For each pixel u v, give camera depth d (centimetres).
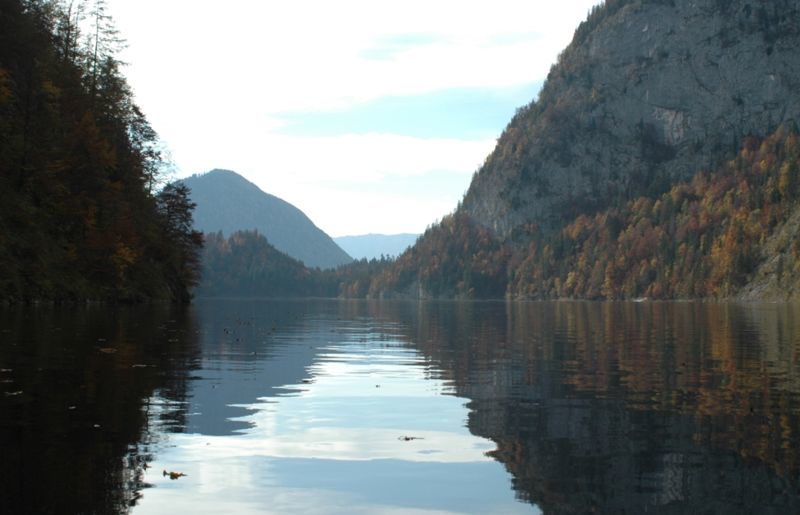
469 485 1091
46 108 7756
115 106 9856
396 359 2970
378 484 1095
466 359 2970
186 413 1605
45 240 7094
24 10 7988
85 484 1054
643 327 5719
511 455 1268
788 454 1269
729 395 1922
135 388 1925
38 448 1247
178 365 2528
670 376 2342
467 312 11062
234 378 2233
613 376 2353
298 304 18438
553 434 1442
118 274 8038
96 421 1477
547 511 976
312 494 1041
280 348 3478
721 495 1040
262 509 973
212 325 5306
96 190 8181
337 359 2958
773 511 973
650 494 1044
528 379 2289
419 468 1185
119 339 3434
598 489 1071
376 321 7244
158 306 8656
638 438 1398
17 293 6150
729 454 1270
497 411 1695
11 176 7050
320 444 1348
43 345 2930
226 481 1095
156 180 11000
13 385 1886
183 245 11131
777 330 5116
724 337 4334
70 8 9500
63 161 7619
